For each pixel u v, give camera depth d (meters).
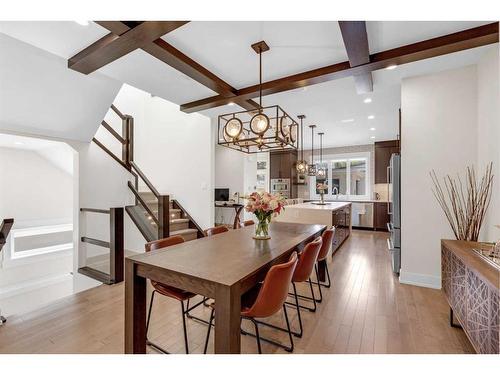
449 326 2.26
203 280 1.41
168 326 2.31
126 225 4.71
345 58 2.66
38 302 4.55
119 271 3.33
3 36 2.28
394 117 4.89
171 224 4.71
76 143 3.89
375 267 3.93
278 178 8.50
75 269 3.85
